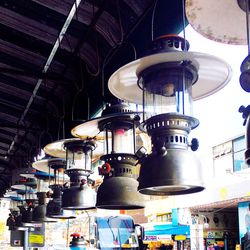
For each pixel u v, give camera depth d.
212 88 2.28
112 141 2.75
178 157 1.94
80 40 3.74
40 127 6.34
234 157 7.25
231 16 1.83
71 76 4.75
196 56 1.95
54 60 4.48
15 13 3.87
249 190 6.25
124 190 2.52
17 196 7.71
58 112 5.54
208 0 1.75
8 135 7.93
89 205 3.34
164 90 2.04
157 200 8.57
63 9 3.65
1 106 6.37
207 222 7.62
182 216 7.58
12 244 6.51
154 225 8.36
